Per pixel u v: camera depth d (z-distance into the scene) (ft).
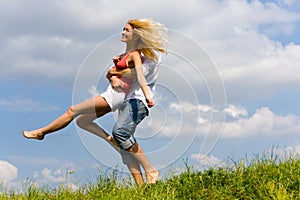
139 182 23.66
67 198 22.08
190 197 21.63
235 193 21.89
